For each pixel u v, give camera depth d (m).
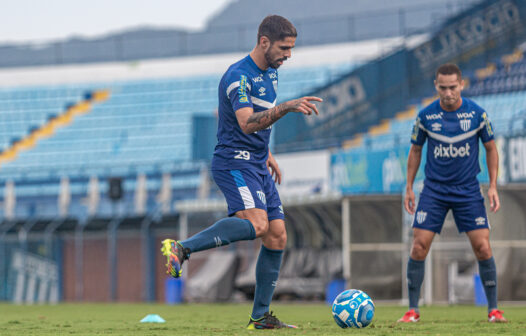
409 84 85.88
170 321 25.67
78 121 131.00
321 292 54.44
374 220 48.91
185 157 120.25
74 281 76.12
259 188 16.73
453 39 84.69
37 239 75.44
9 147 129.88
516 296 45.09
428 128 21.41
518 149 54.00
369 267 48.59
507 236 45.28
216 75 131.88
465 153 21.14
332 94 86.00
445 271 46.56
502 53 82.06
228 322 24.31
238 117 16.11
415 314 21.97
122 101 132.12
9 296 75.12
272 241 17.38
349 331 16.52
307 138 84.88
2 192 115.00
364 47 125.19
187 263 63.62
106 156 124.81
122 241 75.75
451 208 21.58
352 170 69.31
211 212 61.16
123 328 19.95
